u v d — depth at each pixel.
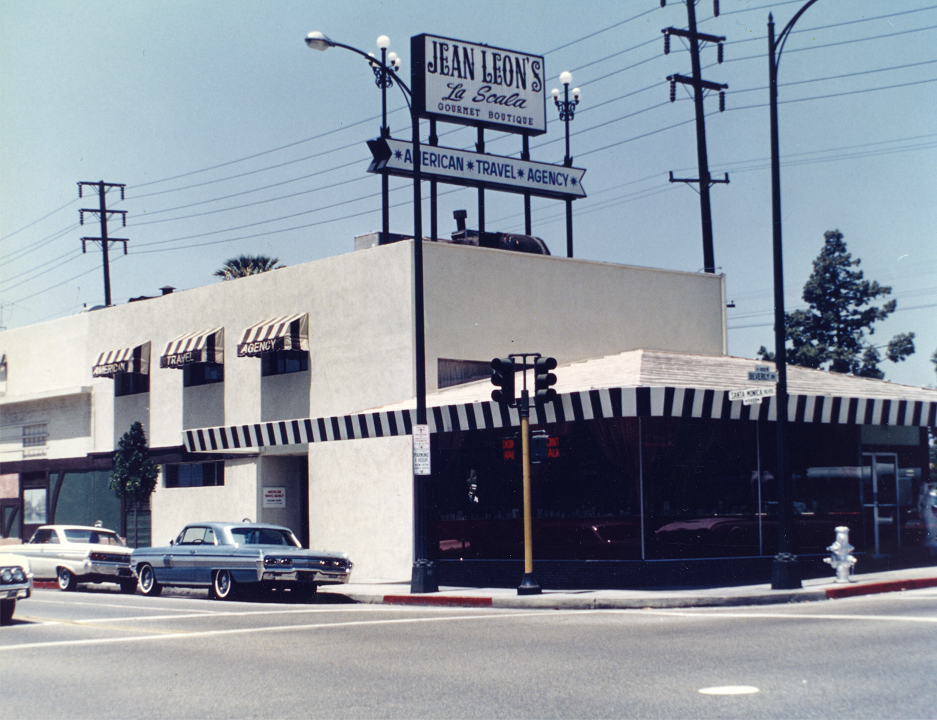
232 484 29.53
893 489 23.44
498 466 22.14
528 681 9.53
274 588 21.19
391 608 18.20
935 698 8.22
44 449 38.38
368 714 8.31
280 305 28.61
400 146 28.00
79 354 37.53
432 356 24.47
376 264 25.66
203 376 31.36
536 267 26.55
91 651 12.40
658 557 19.38
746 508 20.55
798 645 11.22
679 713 7.91
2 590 15.31
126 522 33.81
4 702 9.28
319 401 27.02
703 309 29.75
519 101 30.22
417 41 28.72
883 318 46.44
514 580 21.28
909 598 16.69
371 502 24.98
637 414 18.69
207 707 8.80
